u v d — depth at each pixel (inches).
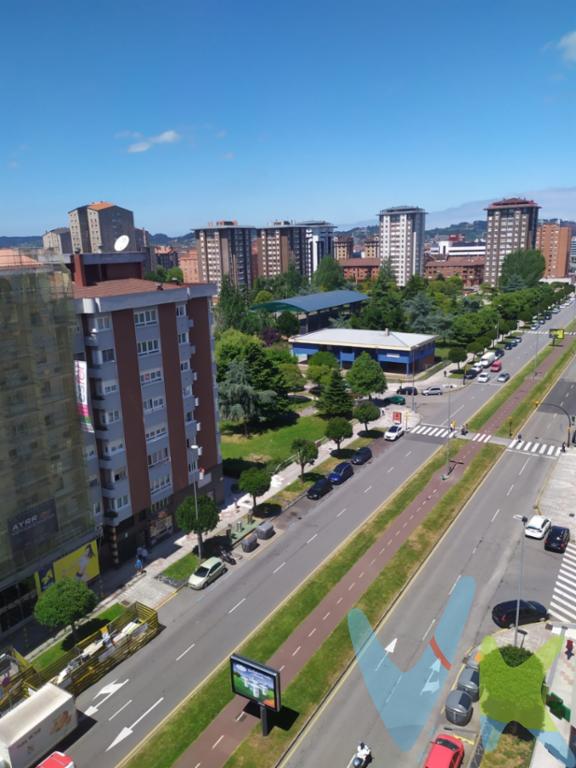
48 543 1632.6
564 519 2091.5
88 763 1152.2
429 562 1822.1
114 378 1779.0
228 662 1416.1
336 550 1904.5
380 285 6747.1
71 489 1694.1
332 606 1608.0
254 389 3243.1
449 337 5260.8
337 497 2316.7
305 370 4581.7
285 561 1855.3
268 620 1563.7
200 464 2180.1
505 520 2092.8
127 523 1878.7
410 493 2321.6
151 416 1921.8
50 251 1615.4
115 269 2134.6
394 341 4360.2
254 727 1215.6
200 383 2149.4
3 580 1518.2
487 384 4079.7
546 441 2925.7
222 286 5364.2
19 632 1566.2
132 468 1865.2
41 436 1592.0
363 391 3496.6
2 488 1505.9
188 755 1154.7
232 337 4028.1
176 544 1995.6
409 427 3196.4
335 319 5615.2
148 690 1338.6
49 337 1585.9
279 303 5452.8
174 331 1985.7
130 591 1729.8
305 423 3331.7
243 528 2069.4
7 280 1478.8
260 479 2126.0
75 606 1429.6
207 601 1668.3
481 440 2955.2
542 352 5088.6
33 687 1312.7
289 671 1369.3
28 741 1137.4
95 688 1350.9
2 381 1485.0
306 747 1161.4
